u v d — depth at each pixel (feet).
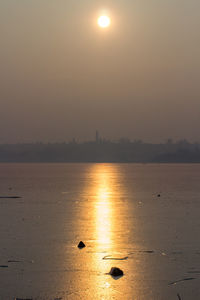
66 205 305.94
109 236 167.12
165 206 301.63
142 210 270.26
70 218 224.74
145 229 185.37
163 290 102.83
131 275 113.50
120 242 154.81
